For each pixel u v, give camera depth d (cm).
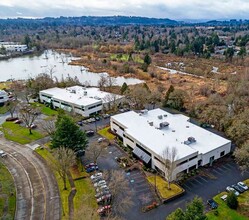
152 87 13275
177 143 6381
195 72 16212
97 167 6072
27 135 7825
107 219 4372
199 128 7375
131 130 7112
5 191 5300
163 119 8006
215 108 8456
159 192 5238
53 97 10138
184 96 10256
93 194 5219
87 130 8144
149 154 6222
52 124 7644
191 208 3500
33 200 5084
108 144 7269
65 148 5853
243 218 4556
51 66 19550
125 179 5716
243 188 5256
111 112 9638
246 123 7075
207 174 5884
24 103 10600
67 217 4622
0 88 12938
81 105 9144
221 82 13925
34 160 6488
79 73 17312
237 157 5878
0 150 6981
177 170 5681
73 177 5759
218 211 4709
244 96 9831
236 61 18325
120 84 14075
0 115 9581
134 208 4838
